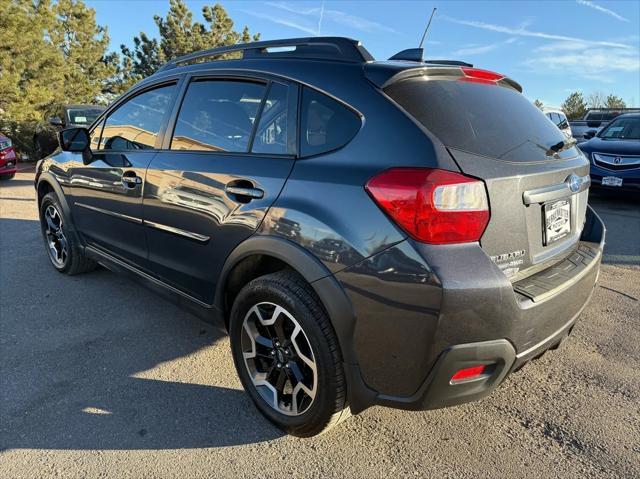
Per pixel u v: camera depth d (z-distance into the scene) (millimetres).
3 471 2115
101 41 28000
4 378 2797
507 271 1984
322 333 2055
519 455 2238
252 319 2416
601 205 8297
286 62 2438
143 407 2564
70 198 3994
